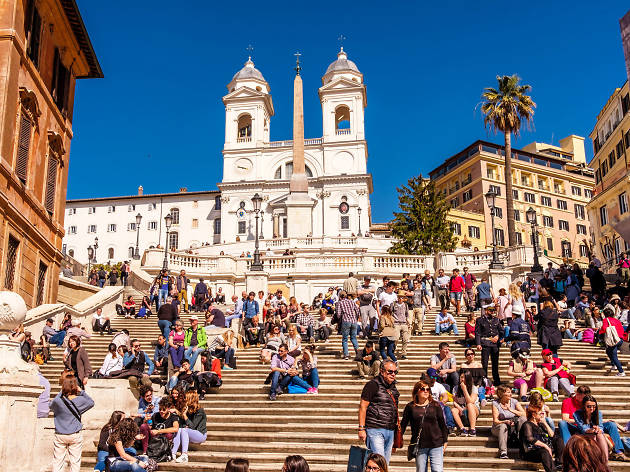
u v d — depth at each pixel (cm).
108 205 8288
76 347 1241
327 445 1066
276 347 1617
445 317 1859
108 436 964
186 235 8006
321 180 7456
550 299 1513
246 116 8112
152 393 1283
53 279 2227
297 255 3412
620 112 4062
